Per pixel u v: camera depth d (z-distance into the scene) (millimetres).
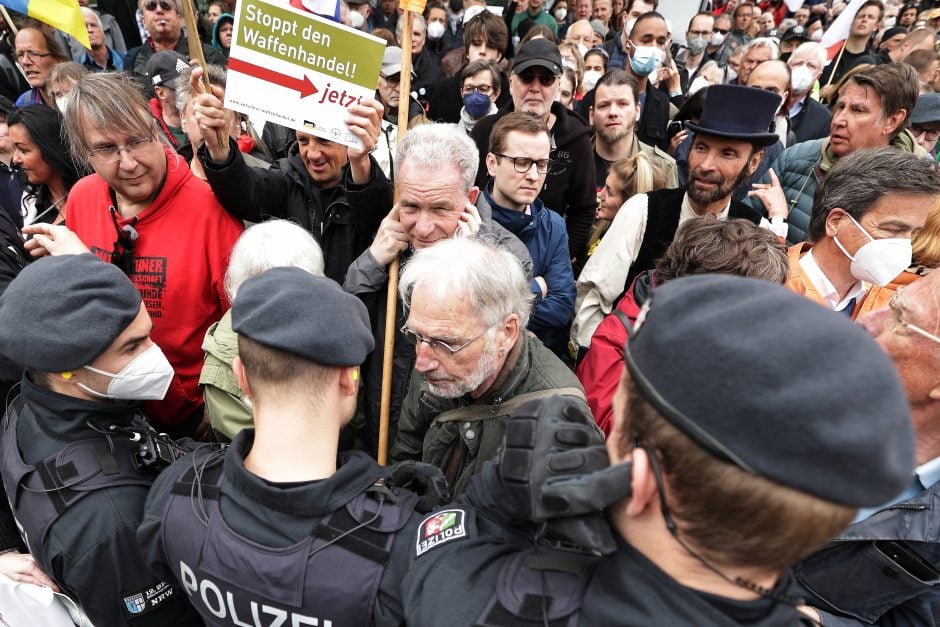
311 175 2408
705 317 619
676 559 696
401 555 979
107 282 1230
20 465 1234
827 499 548
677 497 640
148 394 1343
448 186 1812
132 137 1835
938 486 1083
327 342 1004
